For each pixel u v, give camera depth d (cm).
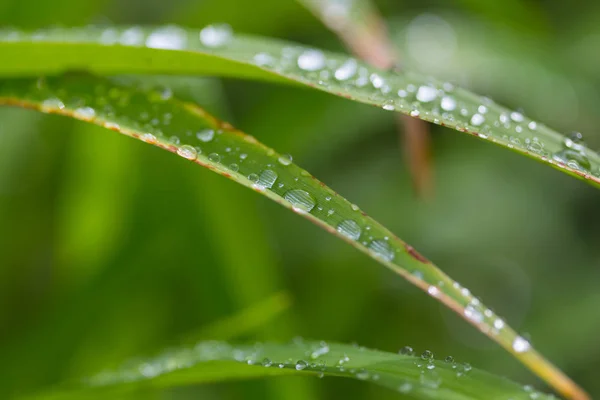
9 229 33
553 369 21
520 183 42
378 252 20
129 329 30
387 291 40
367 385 35
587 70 37
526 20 38
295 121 35
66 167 33
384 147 42
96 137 28
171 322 30
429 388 20
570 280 40
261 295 26
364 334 38
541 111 36
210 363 21
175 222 27
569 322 38
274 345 21
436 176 42
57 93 22
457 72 33
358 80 22
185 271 29
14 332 33
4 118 32
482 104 21
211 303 26
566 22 41
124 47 21
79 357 28
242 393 25
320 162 41
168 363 22
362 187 41
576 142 21
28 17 29
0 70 22
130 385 22
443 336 39
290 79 21
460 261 40
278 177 20
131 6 39
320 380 34
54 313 29
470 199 41
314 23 35
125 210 27
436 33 35
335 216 20
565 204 42
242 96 36
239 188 26
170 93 22
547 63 35
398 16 38
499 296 40
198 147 21
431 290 20
